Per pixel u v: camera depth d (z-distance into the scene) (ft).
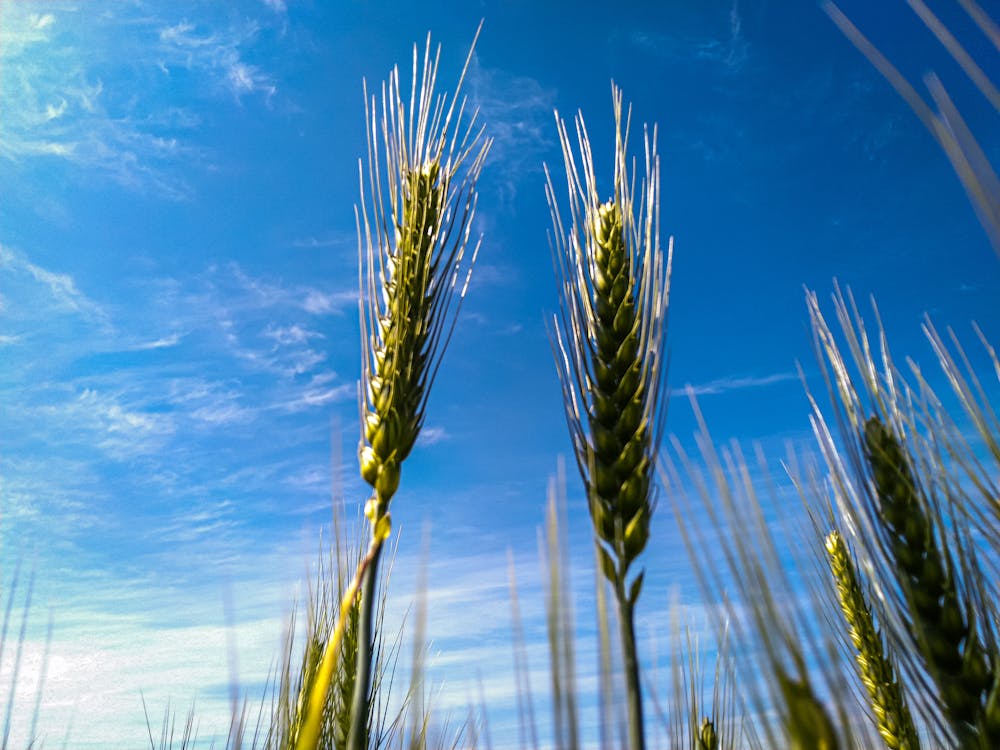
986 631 0.65
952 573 0.66
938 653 0.65
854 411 0.74
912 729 1.09
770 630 0.40
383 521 0.73
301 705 1.06
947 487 0.67
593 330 0.73
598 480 0.63
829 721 0.38
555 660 0.39
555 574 0.40
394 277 0.88
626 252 0.76
